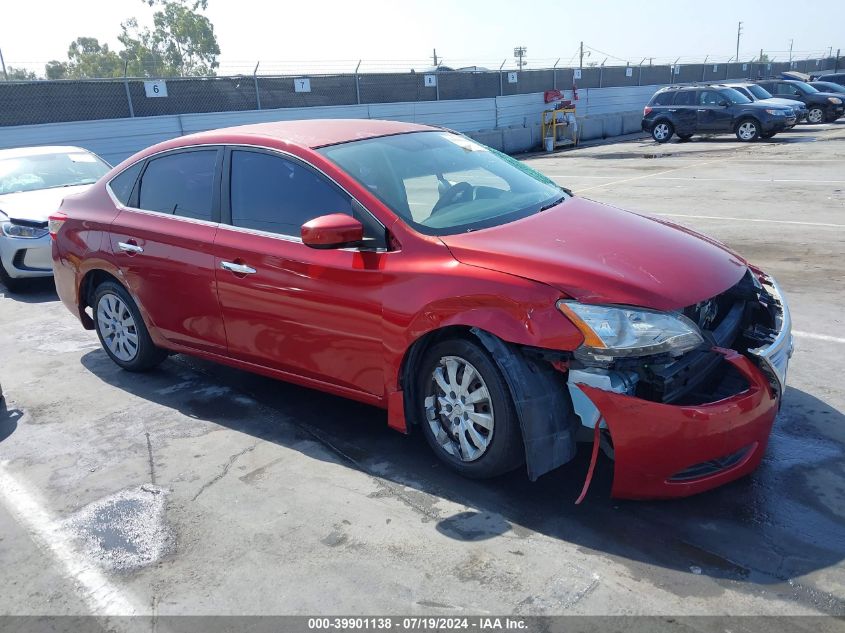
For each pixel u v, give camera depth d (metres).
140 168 4.83
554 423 3.09
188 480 3.67
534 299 3.02
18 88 16.86
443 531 3.10
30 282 8.27
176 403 4.65
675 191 12.53
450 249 3.35
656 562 2.81
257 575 2.88
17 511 3.48
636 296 2.96
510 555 2.90
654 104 23.36
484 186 4.09
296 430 4.17
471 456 3.38
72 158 9.18
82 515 3.41
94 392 4.92
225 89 20.30
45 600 2.84
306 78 21.86
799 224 9.08
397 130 4.43
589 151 22.92
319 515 3.28
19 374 5.35
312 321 3.78
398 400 3.54
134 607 2.76
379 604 2.68
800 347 4.95
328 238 3.36
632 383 2.94
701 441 2.90
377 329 3.51
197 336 4.50
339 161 3.84
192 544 3.12
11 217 7.59
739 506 3.15
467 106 25.84
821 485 3.28
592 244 3.33
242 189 4.16
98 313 5.23
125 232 4.73
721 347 3.14
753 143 20.94
